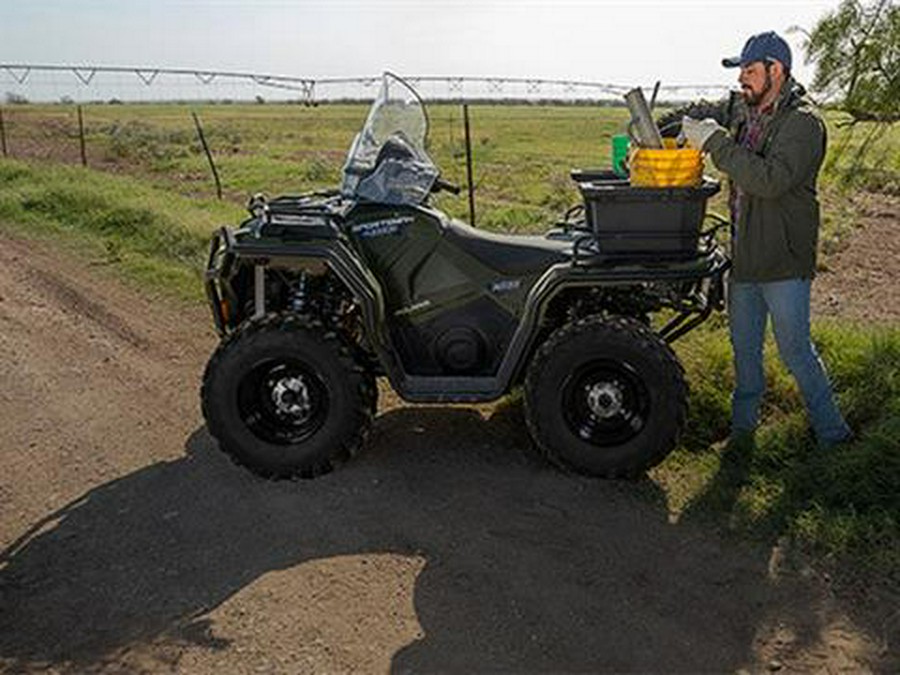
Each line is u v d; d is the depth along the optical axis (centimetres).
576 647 354
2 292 913
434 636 363
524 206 1516
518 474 496
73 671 347
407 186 508
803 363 473
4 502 488
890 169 559
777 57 439
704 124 452
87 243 1137
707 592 387
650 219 467
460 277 506
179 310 839
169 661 352
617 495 470
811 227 457
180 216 1188
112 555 430
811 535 419
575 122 5328
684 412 471
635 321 480
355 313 522
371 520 451
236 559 421
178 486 496
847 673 337
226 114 6819
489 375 512
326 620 374
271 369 492
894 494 436
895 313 772
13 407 618
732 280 487
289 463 490
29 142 3334
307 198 546
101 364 699
